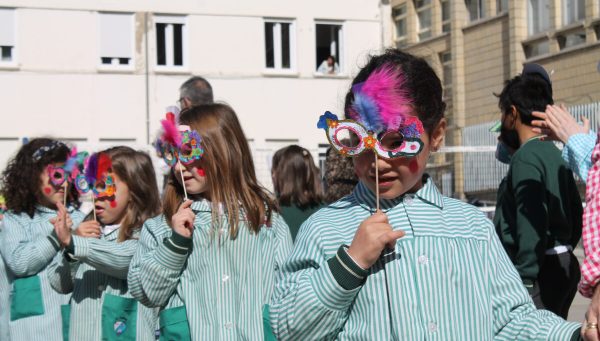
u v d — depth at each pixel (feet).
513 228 15.42
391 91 8.90
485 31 79.30
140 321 15.98
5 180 19.42
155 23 86.94
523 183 14.94
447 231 9.17
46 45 84.12
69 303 18.03
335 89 91.25
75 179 17.16
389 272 8.87
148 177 17.08
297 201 20.52
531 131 15.75
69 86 84.53
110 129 85.35
